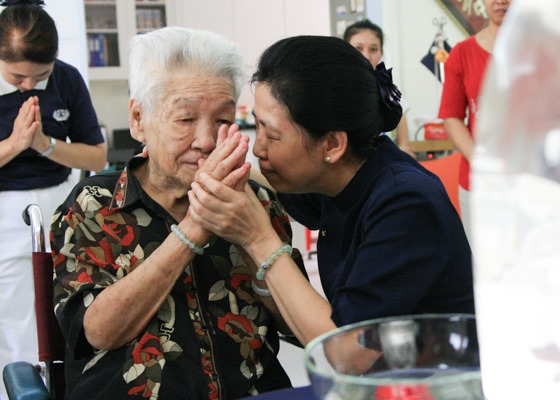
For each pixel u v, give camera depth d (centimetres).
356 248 135
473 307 130
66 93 276
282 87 128
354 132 131
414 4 548
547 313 59
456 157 290
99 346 133
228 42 142
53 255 143
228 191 128
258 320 147
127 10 696
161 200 146
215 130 140
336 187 138
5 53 243
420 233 124
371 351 89
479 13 550
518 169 59
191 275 143
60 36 382
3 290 275
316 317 125
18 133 256
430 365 90
